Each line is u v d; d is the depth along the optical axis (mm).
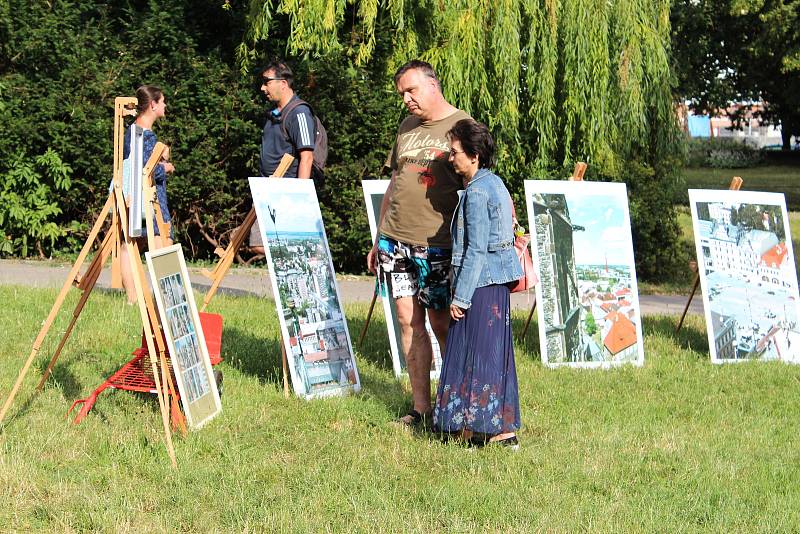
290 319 6527
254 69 13109
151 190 5496
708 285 8773
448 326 5918
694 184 34500
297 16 12031
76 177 12734
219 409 5871
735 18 25953
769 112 39656
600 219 8453
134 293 9078
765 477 5250
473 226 5406
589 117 12914
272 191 6625
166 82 12836
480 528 4375
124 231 5164
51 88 12531
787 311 9156
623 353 8312
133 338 7785
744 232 9117
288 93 7559
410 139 5844
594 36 12695
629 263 8477
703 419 6512
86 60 12711
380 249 5965
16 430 5340
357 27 13086
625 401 6898
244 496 4566
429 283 5852
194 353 5719
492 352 5484
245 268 13031
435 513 4504
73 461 4965
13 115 12422
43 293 9430
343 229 13109
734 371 8211
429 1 12586
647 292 13961
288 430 5668
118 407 5906
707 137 47000
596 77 12734
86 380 6492
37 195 12469
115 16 14273
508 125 12656
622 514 4562
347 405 6266
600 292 8305
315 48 12734
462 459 5254
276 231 6562
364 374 7340
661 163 15234
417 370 6031
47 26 12727
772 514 4656
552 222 8258
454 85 12375
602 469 5219
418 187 5770
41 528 4164
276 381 6836
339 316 6887
